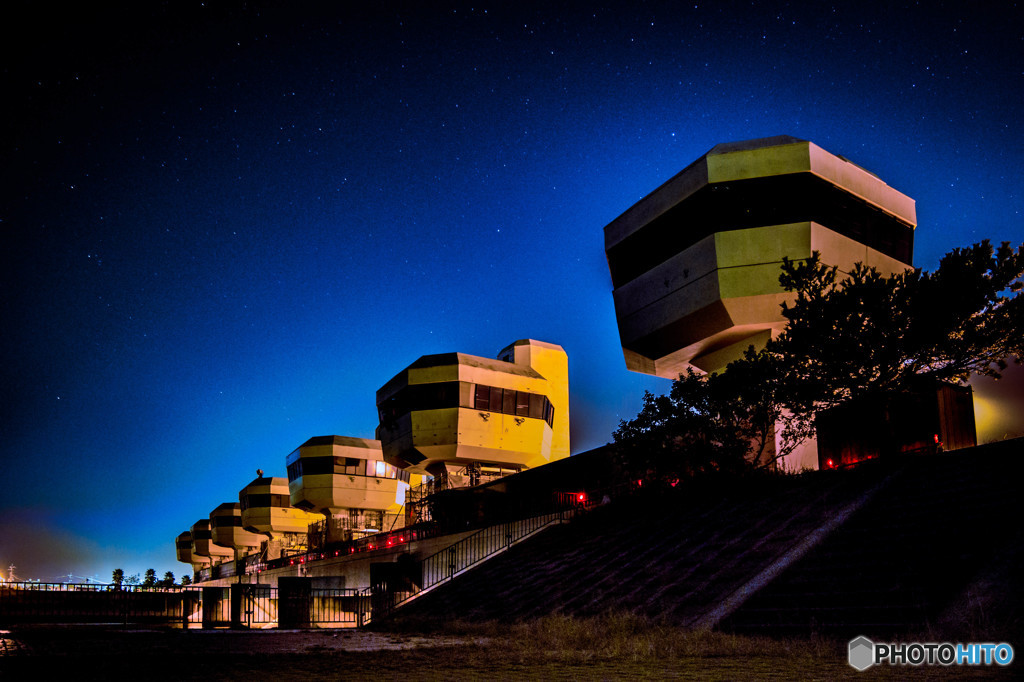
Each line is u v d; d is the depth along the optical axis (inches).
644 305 1517.0
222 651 492.7
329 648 519.2
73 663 403.2
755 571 609.9
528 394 2304.4
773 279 1299.2
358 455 3198.8
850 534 616.1
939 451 847.7
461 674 348.2
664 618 564.7
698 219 1390.3
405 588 1083.9
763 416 972.6
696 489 975.6
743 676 309.9
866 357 876.0
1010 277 834.2
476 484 2144.4
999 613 398.0
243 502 3905.0
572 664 389.1
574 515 1152.2
